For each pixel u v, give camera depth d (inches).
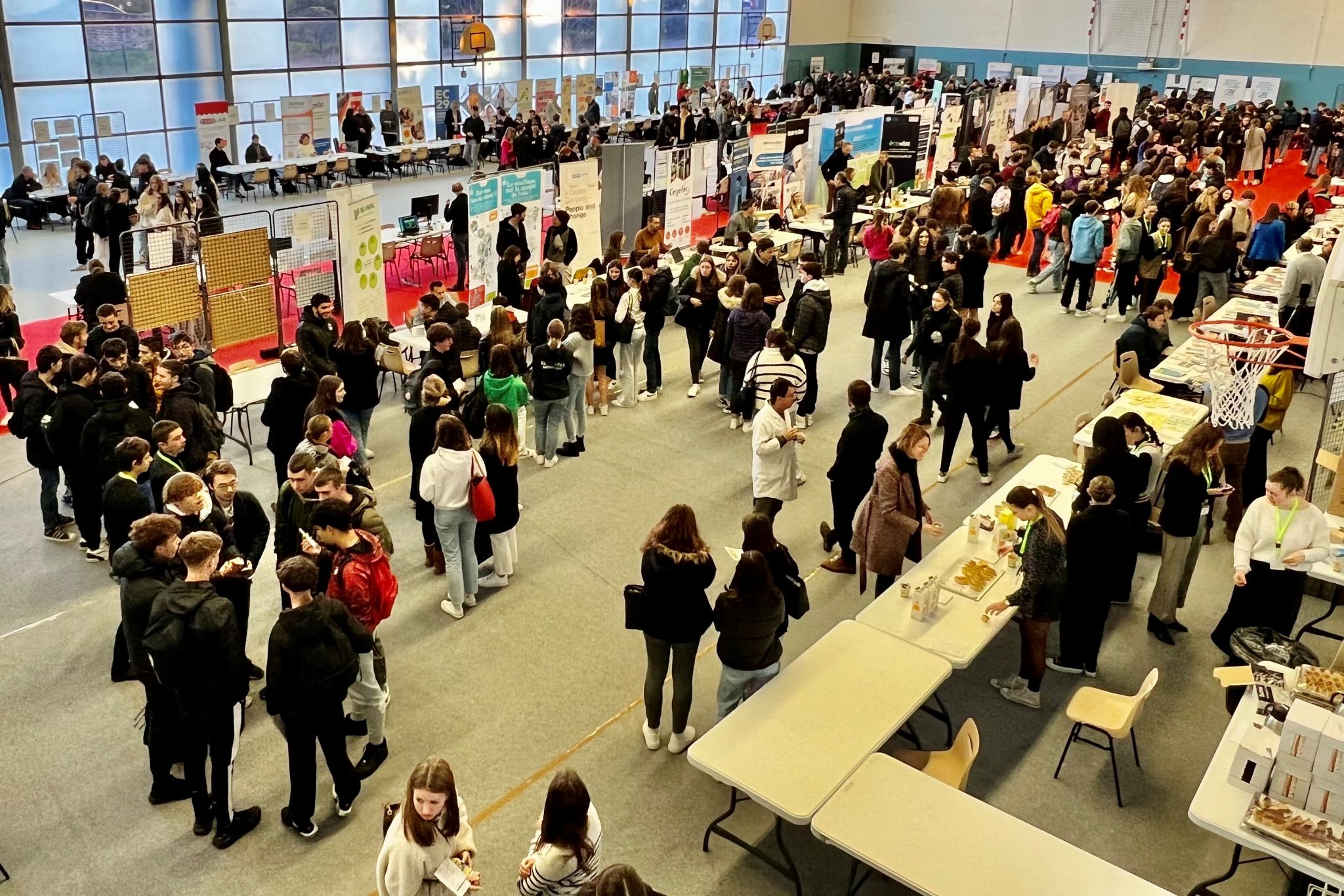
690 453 369.4
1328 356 236.1
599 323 387.2
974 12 1268.5
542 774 214.2
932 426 393.4
